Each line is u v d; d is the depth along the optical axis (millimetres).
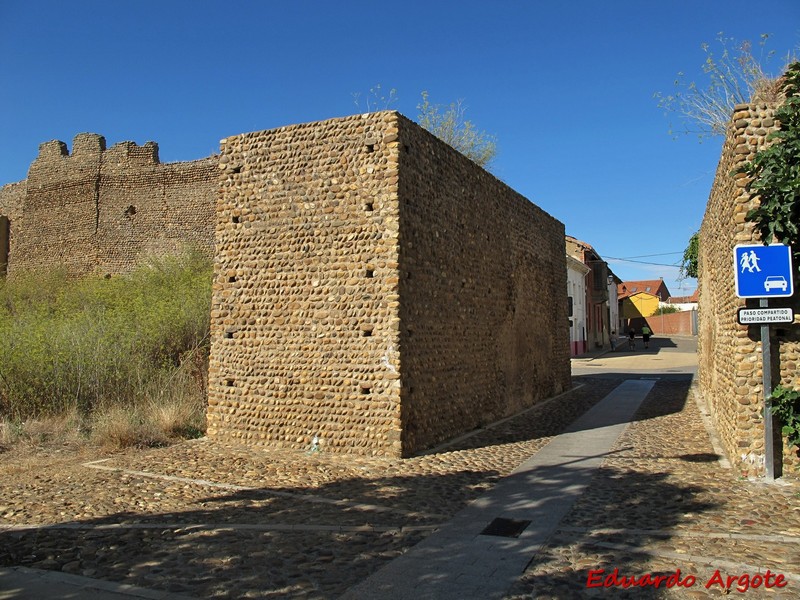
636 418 14258
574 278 38344
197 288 19609
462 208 12812
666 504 7273
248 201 11539
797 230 7762
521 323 16016
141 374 14711
